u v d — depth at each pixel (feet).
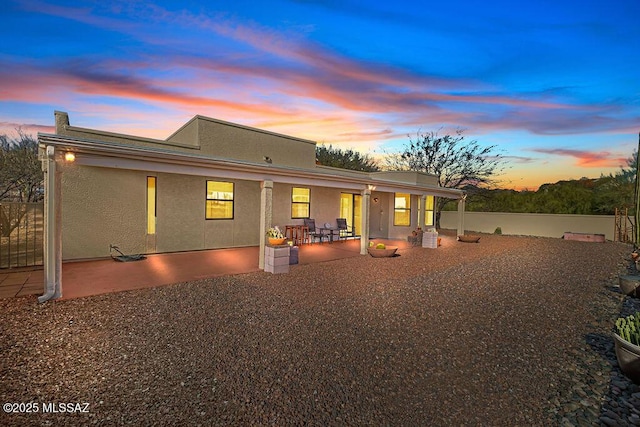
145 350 12.01
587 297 21.49
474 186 81.87
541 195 79.82
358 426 7.95
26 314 15.46
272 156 40.42
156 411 8.33
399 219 54.65
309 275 25.61
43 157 19.83
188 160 22.12
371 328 14.84
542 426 8.25
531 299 20.63
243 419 8.08
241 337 13.43
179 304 17.52
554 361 12.12
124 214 29.71
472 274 28.04
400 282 24.20
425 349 12.76
